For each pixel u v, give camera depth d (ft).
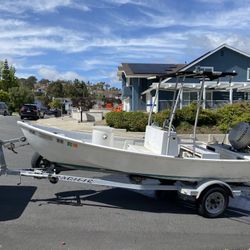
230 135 27.78
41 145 23.65
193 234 20.66
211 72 24.45
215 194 23.68
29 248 17.67
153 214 23.94
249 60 126.93
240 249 18.76
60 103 251.60
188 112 74.02
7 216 21.99
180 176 24.20
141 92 136.15
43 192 27.37
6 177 31.22
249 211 25.49
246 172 24.94
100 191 28.53
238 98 99.86
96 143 26.30
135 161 23.35
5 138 61.52
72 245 18.22
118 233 20.16
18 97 236.84
